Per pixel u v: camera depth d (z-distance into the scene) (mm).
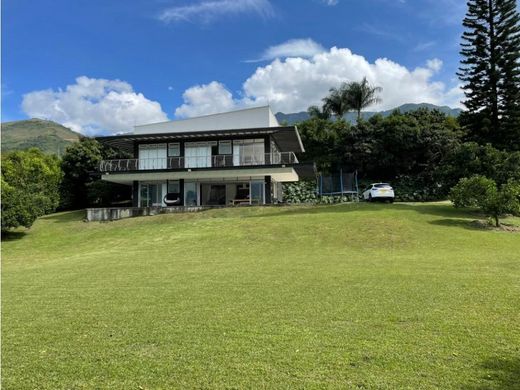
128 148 36531
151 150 32719
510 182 20016
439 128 40094
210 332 6062
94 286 9945
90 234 23438
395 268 11023
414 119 40781
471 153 24719
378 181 40656
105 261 14547
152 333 6109
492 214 19516
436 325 6105
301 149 37625
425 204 27500
